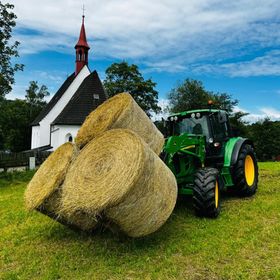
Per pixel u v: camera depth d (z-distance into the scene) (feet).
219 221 17.06
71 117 88.63
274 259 12.46
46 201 14.16
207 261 12.44
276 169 42.32
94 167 12.71
